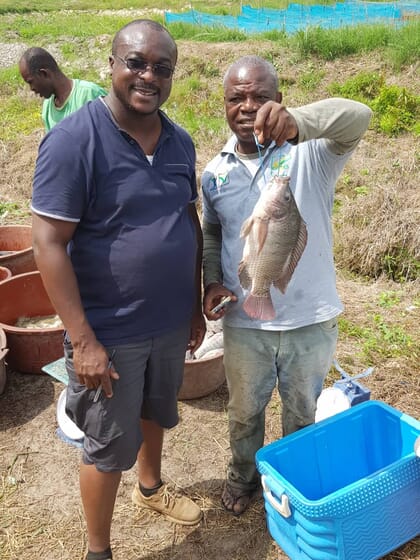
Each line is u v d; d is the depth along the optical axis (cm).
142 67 230
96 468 269
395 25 1414
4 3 2580
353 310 552
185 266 262
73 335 239
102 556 288
